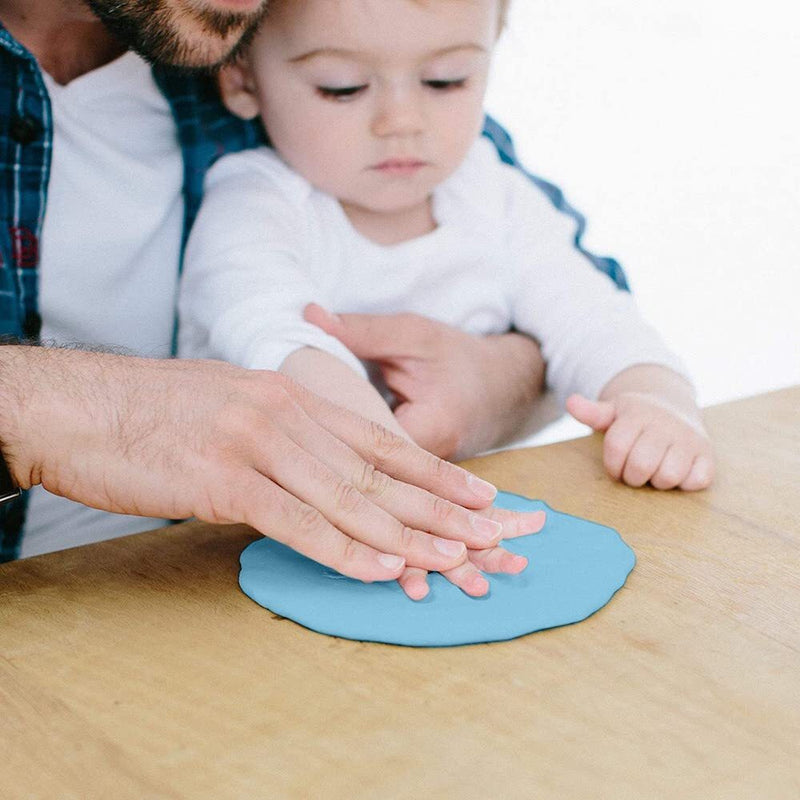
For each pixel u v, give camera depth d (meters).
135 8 0.86
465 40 1.00
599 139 3.54
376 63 0.99
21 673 0.53
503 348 1.13
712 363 2.47
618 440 0.81
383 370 1.05
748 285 2.84
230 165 1.13
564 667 0.54
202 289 1.03
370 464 0.71
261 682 0.53
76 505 1.07
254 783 0.45
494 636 0.57
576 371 1.11
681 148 3.54
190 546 0.69
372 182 1.07
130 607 0.61
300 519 0.64
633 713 0.50
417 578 0.63
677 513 0.74
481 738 0.48
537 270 1.20
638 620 0.59
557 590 0.62
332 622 0.58
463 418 1.01
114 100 1.05
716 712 0.50
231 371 0.70
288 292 0.99
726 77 4.02
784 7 4.55
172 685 0.52
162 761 0.46
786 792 0.44
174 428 0.65
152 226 1.08
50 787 0.45
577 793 0.44
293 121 1.05
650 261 2.94
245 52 1.06
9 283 1.00
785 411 0.94
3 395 0.65
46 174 1.00
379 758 0.47
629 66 4.02
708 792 0.44
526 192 1.26
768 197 3.30
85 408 0.65
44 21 1.02
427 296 1.18
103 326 1.08
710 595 0.62
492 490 0.71
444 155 1.07
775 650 0.56
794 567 0.66
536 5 4.29
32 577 0.64
